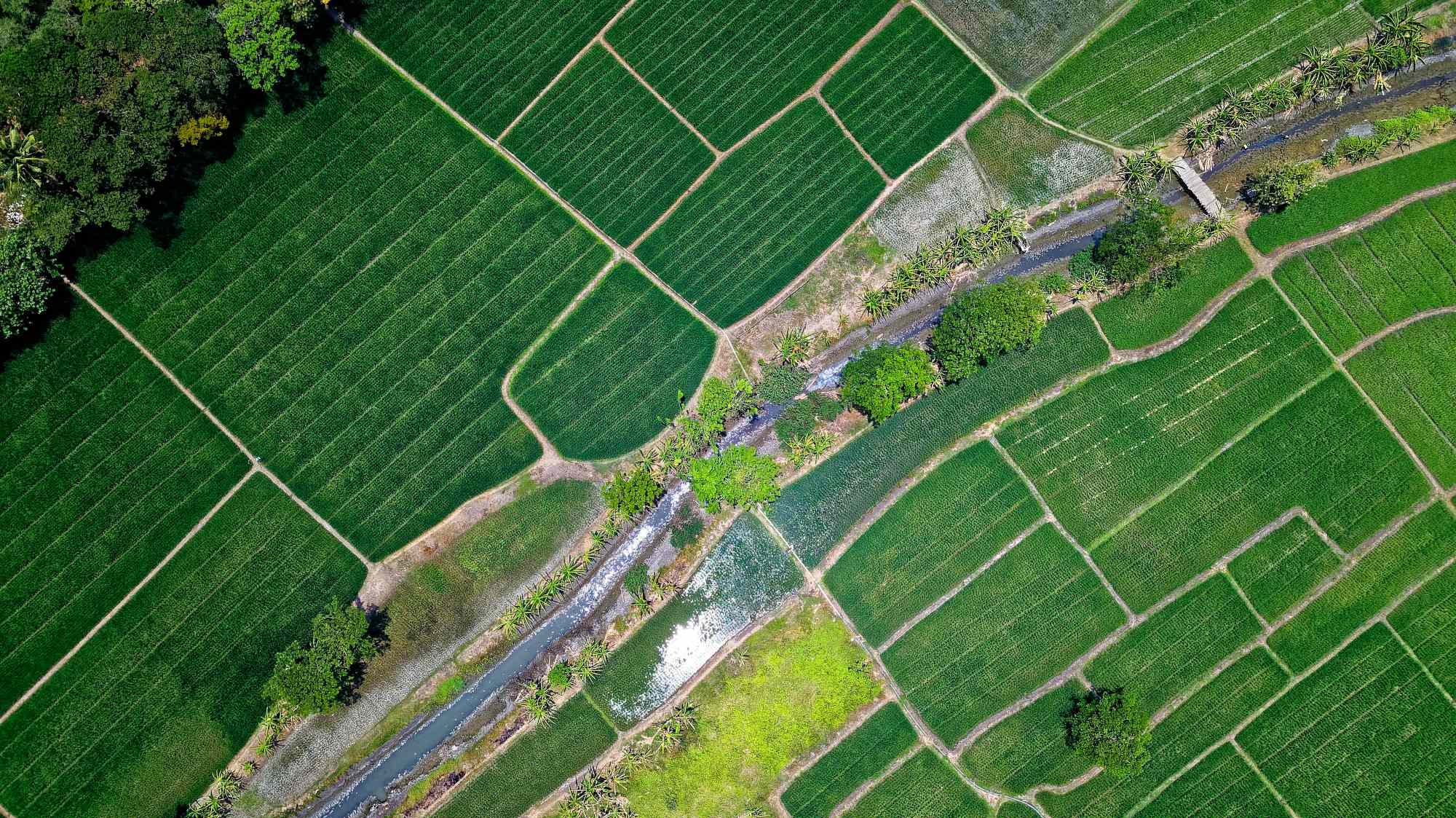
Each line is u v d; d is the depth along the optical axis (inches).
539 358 2405.3
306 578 2335.1
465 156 2409.0
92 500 2299.5
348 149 2385.6
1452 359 2418.8
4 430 2277.3
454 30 2418.8
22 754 2246.6
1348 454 2413.9
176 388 2332.7
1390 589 2393.0
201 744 2288.4
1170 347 2440.9
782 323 2431.1
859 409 2422.5
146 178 2198.6
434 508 2369.6
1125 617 2393.0
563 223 2422.5
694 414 2400.3
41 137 2079.2
